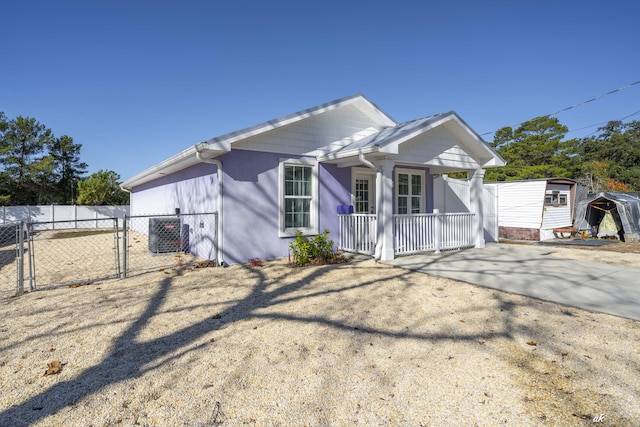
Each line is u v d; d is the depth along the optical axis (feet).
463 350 10.53
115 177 107.24
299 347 10.82
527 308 14.71
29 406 7.63
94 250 34.60
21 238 17.40
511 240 45.93
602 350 10.48
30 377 8.96
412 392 8.17
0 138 86.94
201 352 10.48
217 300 16.05
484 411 7.38
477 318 13.47
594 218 48.44
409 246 28.81
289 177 27.96
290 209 27.94
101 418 7.20
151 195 48.08
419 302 15.64
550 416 7.17
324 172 29.63
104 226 76.18
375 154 25.40
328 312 14.26
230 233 24.64
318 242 25.82
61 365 9.64
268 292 17.43
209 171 26.25
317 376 8.97
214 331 12.21
